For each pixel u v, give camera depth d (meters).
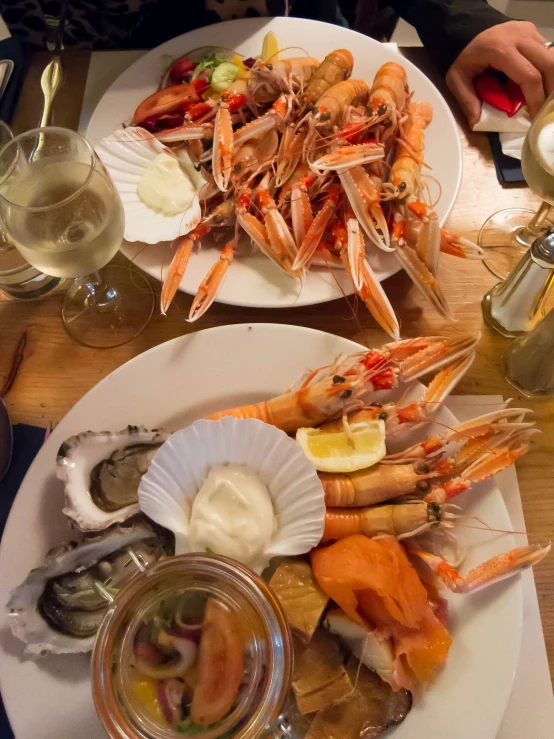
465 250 0.44
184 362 0.39
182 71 0.52
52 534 0.35
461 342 0.41
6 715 0.33
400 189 0.45
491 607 0.33
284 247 0.43
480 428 0.38
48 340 0.43
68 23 0.65
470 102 0.52
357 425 0.39
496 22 0.55
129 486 0.37
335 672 0.32
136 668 0.29
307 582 0.34
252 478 0.37
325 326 0.44
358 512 0.38
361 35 0.55
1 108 0.52
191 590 0.31
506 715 0.32
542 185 0.41
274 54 0.53
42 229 0.35
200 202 0.47
